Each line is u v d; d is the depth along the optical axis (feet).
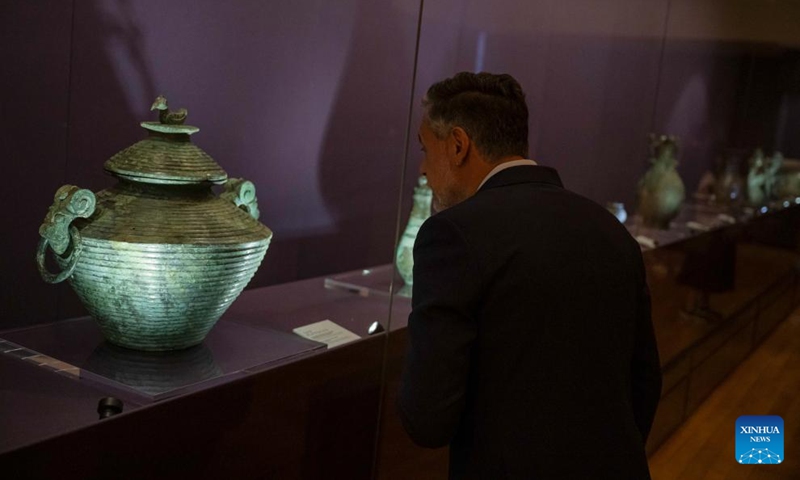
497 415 3.93
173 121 4.93
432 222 4.03
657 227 11.80
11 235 5.87
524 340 3.89
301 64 7.71
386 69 7.77
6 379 4.50
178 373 4.76
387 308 6.91
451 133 4.36
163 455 4.37
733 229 11.71
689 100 12.58
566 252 3.97
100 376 4.58
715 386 11.59
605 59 11.20
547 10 9.95
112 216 4.63
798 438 10.44
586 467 3.89
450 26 8.30
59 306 6.18
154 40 6.48
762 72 12.03
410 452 6.70
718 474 9.78
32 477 3.71
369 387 6.11
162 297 4.70
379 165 7.85
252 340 5.60
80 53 6.01
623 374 4.15
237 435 4.87
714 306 11.62
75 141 6.14
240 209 5.27
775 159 11.78
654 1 11.63
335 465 5.88
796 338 11.15
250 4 7.11
